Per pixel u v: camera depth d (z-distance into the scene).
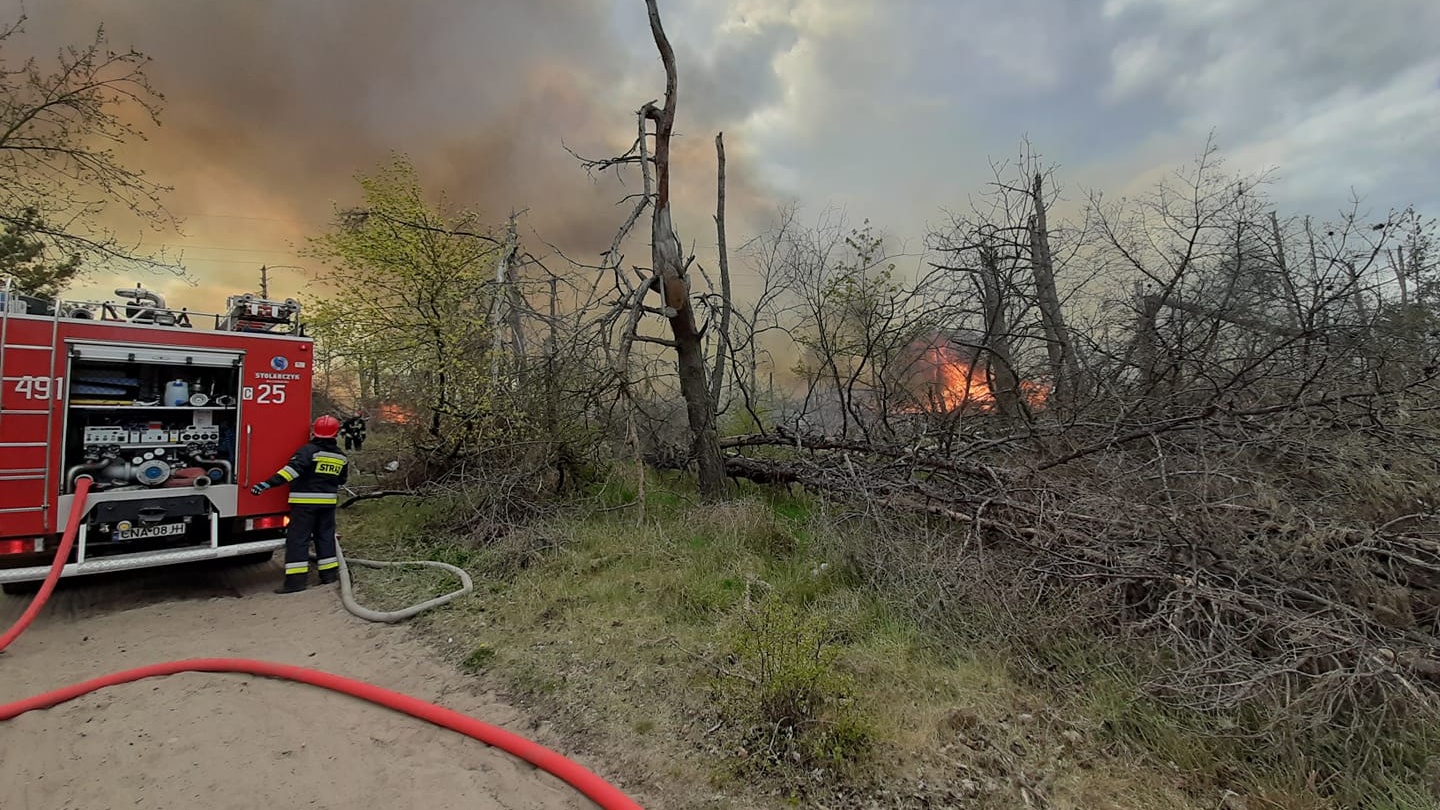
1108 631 3.91
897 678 3.60
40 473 4.79
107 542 5.16
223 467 5.71
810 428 9.73
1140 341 7.14
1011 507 5.19
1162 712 3.20
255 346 5.80
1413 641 3.25
